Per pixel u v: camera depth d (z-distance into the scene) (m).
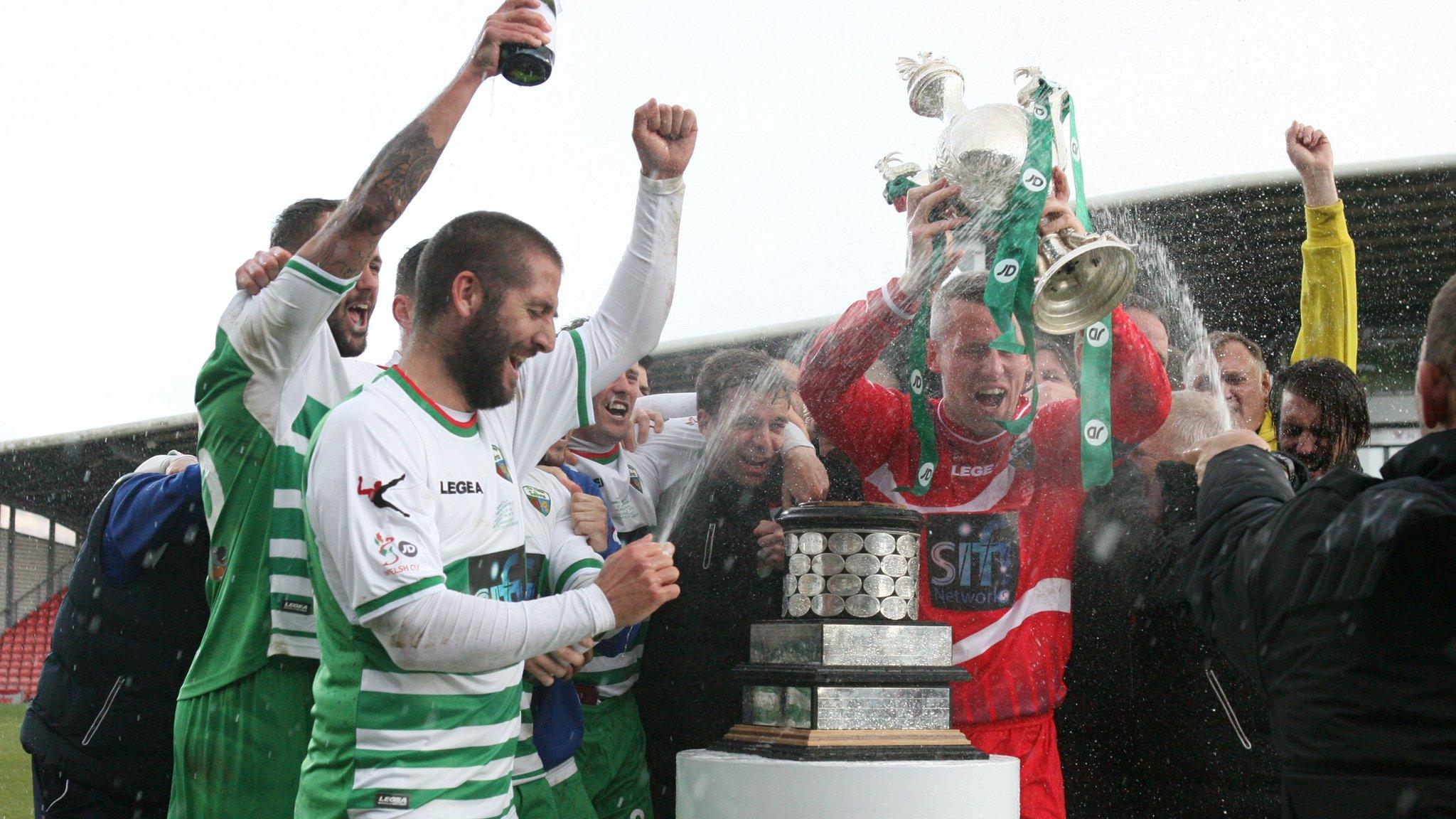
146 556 2.13
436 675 1.33
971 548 2.05
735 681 2.27
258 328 1.70
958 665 2.00
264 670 1.74
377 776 1.31
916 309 1.98
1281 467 1.44
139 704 2.16
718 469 2.34
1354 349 2.21
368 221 1.61
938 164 1.77
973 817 1.35
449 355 1.43
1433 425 1.25
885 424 2.14
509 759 1.44
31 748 2.23
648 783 2.19
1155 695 2.08
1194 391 2.23
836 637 1.45
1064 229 1.69
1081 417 1.96
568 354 1.76
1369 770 1.13
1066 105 1.83
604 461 2.28
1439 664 1.11
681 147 1.80
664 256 1.81
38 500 11.97
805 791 1.34
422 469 1.36
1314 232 2.21
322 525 1.32
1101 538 2.13
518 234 1.45
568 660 1.63
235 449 1.79
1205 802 2.03
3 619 16.12
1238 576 1.30
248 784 1.73
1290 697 1.21
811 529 1.50
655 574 1.38
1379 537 1.12
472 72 1.58
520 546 1.52
